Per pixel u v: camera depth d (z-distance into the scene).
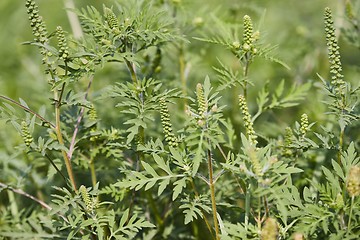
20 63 9.78
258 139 7.07
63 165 6.05
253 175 4.18
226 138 7.12
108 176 6.35
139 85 5.05
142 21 5.23
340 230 4.39
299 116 7.68
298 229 4.35
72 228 4.81
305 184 6.11
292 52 8.98
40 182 6.77
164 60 7.86
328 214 4.43
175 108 7.85
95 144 5.83
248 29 5.48
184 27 7.18
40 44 4.54
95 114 5.52
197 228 6.30
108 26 5.12
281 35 9.15
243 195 5.55
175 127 7.07
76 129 5.37
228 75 5.59
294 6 9.96
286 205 4.76
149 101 4.91
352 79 8.20
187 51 7.66
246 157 4.29
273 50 5.55
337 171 4.57
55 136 4.94
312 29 9.62
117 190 5.64
